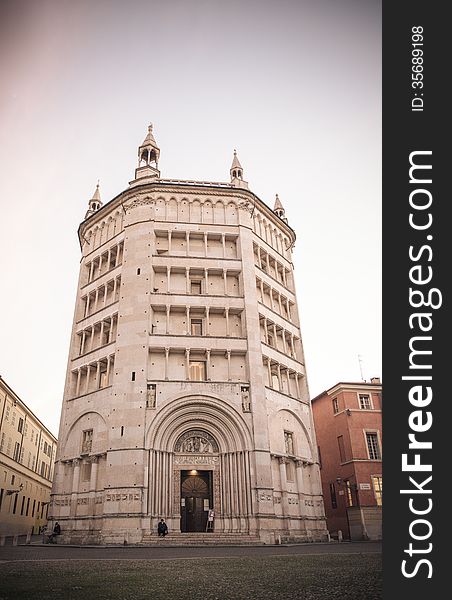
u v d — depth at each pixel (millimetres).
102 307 52406
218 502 42594
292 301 60156
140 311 46875
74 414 49031
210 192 54781
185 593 12953
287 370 53875
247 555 26500
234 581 15336
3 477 65062
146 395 43500
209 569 18938
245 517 41312
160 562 22188
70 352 53625
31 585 14328
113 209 56844
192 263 50625
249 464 42906
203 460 43781
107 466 41344
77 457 46062
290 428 50562
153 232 51375
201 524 42469
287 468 48812
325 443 64125
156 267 49906
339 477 60156
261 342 49812
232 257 52875
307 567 19328
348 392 61188
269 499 41969
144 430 42031
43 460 89812
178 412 43812
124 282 49000
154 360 45938
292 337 57375
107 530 38938
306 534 46750
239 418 44312
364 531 54312
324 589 13391
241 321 49656
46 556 26484
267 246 58000
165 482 41688
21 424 74000
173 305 47969
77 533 43188
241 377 46969
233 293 51219
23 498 75375
